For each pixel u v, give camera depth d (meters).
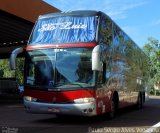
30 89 13.81
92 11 14.20
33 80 13.84
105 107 14.73
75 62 13.48
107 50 14.84
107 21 15.00
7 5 24.98
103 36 14.30
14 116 17.16
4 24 29.22
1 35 34.56
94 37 13.62
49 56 13.80
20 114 18.31
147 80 28.59
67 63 13.54
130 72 20.70
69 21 14.16
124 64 18.80
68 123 14.38
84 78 13.29
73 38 13.75
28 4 27.14
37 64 13.91
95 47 13.01
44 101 13.52
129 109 24.09
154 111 22.33
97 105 13.53
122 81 18.25
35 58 14.02
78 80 13.32
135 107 24.17
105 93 14.66
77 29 13.93
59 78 13.49
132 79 21.50
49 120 15.38
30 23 28.39
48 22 14.48
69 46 13.65
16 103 29.12
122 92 18.25
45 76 13.68
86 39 13.61
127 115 18.91
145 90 27.14
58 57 13.70
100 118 16.36
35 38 14.34
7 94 42.81
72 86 13.29
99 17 14.04
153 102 36.03
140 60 24.89
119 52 17.42
